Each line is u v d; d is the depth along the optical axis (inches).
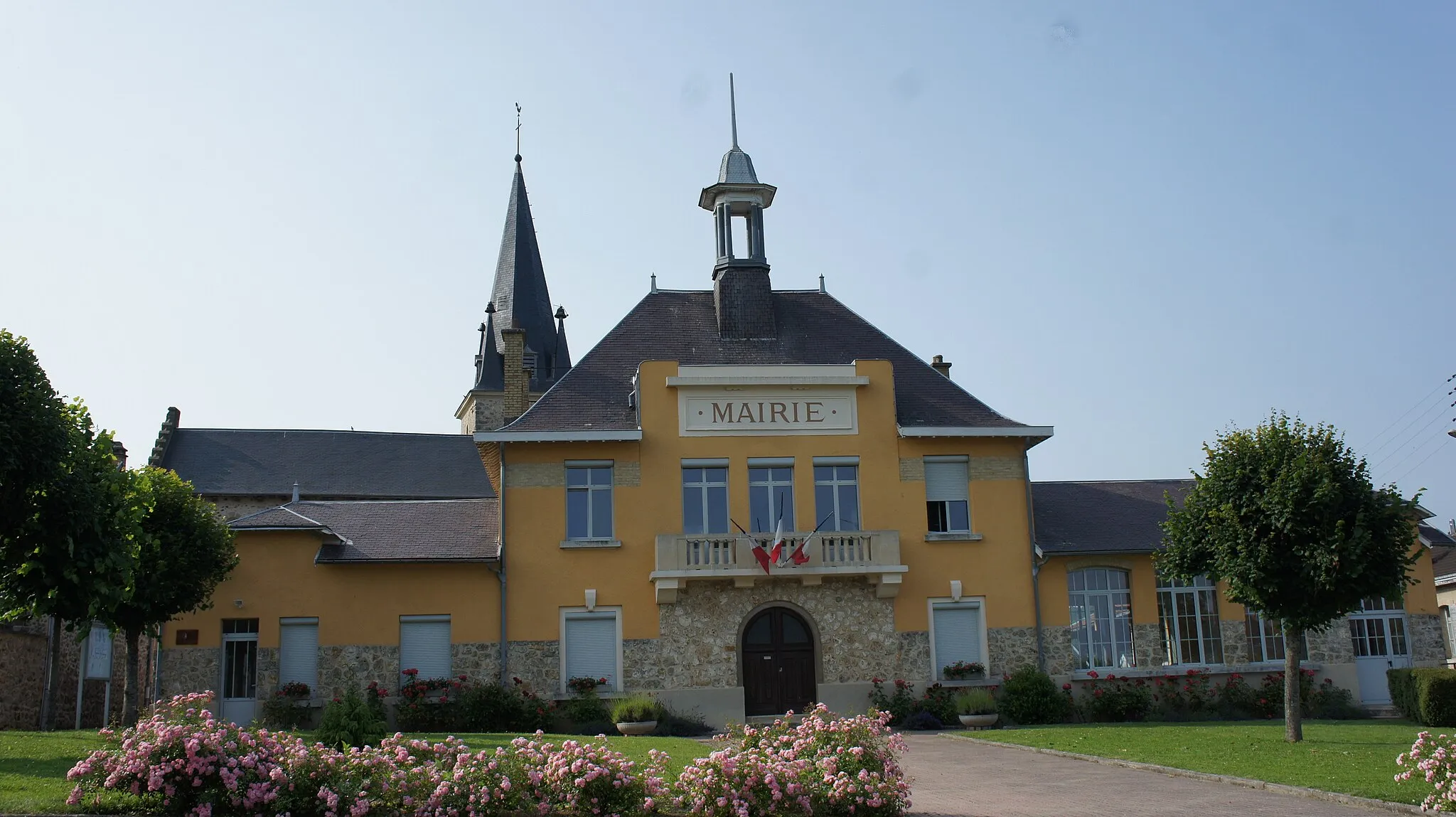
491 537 1213.7
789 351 1328.7
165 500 1002.1
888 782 554.6
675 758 741.3
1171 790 663.1
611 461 1211.2
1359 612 1309.1
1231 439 921.5
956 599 1213.1
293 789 522.3
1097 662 1235.2
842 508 1228.5
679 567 1168.2
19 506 741.3
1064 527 1280.8
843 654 1192.8
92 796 517.0
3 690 1071.6
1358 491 874.8
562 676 1162.6
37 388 750.5
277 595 1157.1
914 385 1314.0
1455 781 571.2
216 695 1135.6
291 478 1857.8
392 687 1149.1
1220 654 1251.2
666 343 1323.8
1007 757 851.4
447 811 522.6
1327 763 737.0
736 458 1220.5
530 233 2741.1
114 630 973.2
